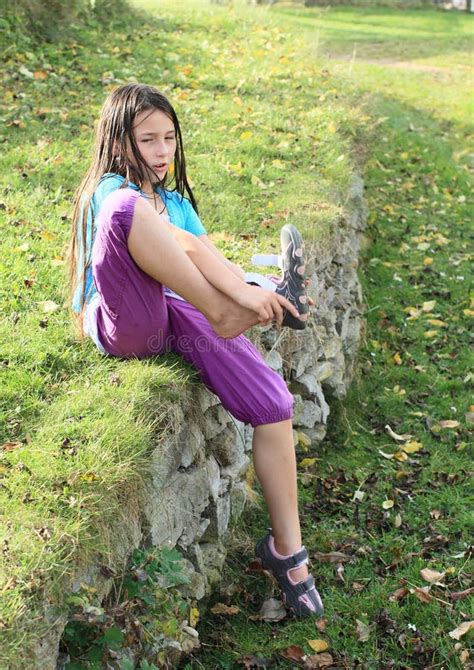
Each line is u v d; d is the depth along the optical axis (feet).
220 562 10.91
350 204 19.88
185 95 24.12
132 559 8.84
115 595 8.63
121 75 25.27
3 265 13.19
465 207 26.11
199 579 10.15
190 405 10.28
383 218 24.38
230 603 10.89
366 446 15.05
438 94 38.50
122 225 9.04
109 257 9.25
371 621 10.72
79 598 7.70
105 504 8.55
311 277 14.93
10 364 10.60
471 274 21.84
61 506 8.38
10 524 8.05
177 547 10.00
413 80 40.65
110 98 10.28
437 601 11.07
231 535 11.62
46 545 7.86
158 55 28.09
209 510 10.82
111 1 31.91
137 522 8.96
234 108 23.71
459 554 12.07
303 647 10.12
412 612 10.89
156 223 9.10
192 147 20.45
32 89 22.65
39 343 11.05
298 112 24.58
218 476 11.05
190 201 11.43
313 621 10.49
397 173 27.63
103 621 7.89
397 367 17.60
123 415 9.62
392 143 29.60
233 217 16.24
